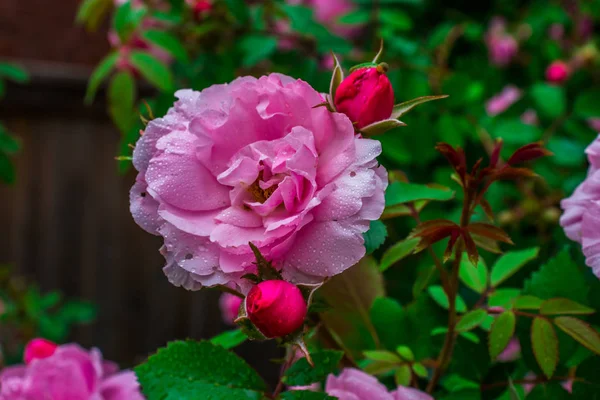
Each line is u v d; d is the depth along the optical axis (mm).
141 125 690
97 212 1434
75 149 1412
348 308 569
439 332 552
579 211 534
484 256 637
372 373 552
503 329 518
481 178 496
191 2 777
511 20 1066
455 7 1062
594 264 508
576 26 1034
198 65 797
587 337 510
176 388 500
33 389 597
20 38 1350
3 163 940
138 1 824
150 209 484
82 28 1378
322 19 933
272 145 475
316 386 589
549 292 543
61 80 1354
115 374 630
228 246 467
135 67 734
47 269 1416
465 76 748
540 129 851
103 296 1442
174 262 478
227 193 483
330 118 472
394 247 536
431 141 721
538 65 972
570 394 528
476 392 544
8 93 1332
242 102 481
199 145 480
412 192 529
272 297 452
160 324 1460
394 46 831
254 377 506
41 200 1408
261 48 744
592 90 810
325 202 465
